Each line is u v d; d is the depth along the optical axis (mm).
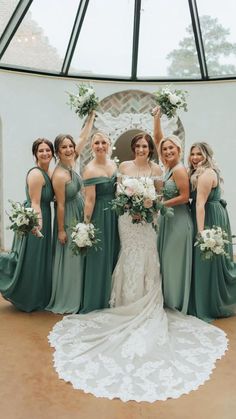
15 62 6363
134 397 2455
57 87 6766
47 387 2590
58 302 4086
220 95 6746
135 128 6953
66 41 6316
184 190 3684
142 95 7109
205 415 2309
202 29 6133
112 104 7098
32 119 6672
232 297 3994
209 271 3832
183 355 2998
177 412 2330
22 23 5801
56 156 4223
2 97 6430
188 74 6871
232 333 3539
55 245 4102
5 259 4039
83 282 3934
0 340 3322
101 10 5930
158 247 3912
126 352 2982
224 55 6391
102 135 3771
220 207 3910
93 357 2938
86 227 3607
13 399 2449
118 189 3562
